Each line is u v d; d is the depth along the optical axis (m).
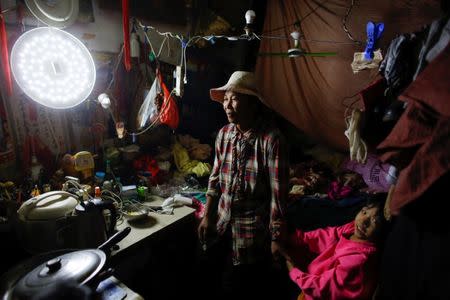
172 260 2.38
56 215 1.27
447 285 0.88
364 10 2.80
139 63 2.46
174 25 2.89
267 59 3.57
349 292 1.42
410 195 0.85
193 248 2.31
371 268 1.43
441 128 0.81
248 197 1.71
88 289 0.82
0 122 1.72
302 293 1.71
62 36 1.47
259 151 1.66
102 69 2.28
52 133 2.04
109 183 2.01
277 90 3.63
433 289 0.92
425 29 1.17
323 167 3.38
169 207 1.98
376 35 1.60
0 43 1.61
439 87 0.82
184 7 2.94
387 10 2.65
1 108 1.72
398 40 1.21
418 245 0.97
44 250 1.27
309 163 3.44
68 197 1.40
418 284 0.97
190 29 3.07
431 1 2.44
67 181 1.73
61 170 1.93
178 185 2.54
